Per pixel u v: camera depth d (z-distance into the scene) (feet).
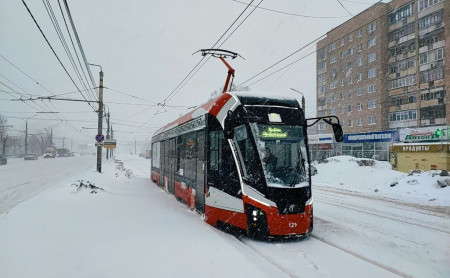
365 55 162.71
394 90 150.92
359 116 165.89
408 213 34.76
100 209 28.84
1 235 19.93
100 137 74.69
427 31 137.08
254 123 23.63
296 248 21.36
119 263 15.89
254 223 22.22
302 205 22.59
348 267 17.93
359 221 30.40
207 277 14.55
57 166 124.57
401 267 17.93
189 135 34.01
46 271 14.73
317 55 193.57
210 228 23.62
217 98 28.02
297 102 26.08
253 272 15.15
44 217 24.91
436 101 134.31
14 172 91.71
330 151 129.80
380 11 155.22
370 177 70.33
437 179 51.96
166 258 16.67
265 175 22.52
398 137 104.12
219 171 25.93
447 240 23.53
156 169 57.47
